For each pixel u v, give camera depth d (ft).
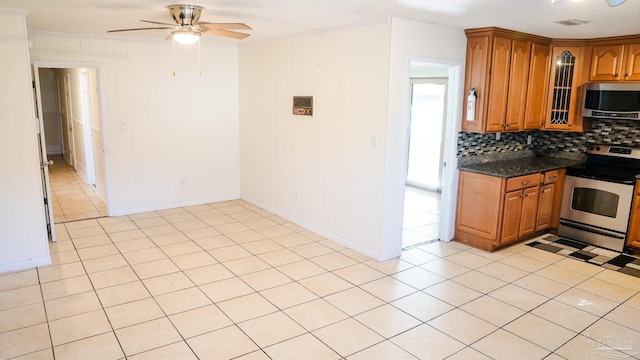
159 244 15.48
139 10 11.93
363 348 9.36
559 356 9.17
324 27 14.79
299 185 17.51
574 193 16.14
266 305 11.18
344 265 13.83
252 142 20.43
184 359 8.86
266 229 17.34
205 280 12.59
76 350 9.07
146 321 10.28
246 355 9.04
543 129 16.96
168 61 18.98
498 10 11.21
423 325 10.32
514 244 15.90
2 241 12.71
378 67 13.33
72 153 29.32
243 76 20.48
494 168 15.70
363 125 14.12
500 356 9.13
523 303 11.46
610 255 14.89
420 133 24.68
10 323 10.07
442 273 13.29
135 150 18.79
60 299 11.27
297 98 16.83
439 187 24.04
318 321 10.44
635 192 14.51
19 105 12.46
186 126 19.94
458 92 15.10
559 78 16.42
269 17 12.93
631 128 16.02
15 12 11.95
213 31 11.73
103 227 17.25
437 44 14.02
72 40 16.67
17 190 12.73
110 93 17.85
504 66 14.97
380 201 13.87
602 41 15.38
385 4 10.84
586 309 11.18
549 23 12.85
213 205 20.89
